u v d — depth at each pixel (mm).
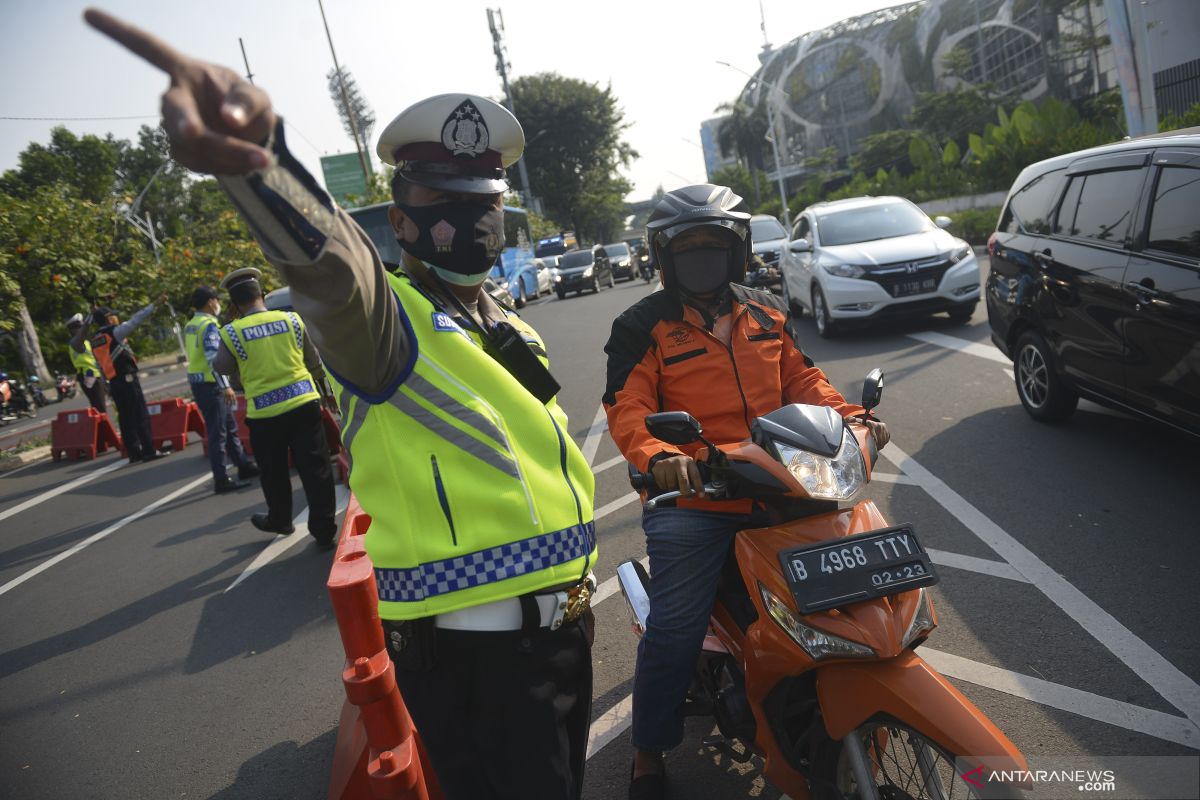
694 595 2557
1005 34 55688
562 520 1812
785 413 2361
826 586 2145
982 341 9523
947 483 5457
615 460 7266
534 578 1750
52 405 27266
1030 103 28797
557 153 69500
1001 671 3309
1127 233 5156
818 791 2271
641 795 2762
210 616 5258
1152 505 4672
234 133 1095
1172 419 4832
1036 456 5723
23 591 6473
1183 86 31219
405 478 1698
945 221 11281
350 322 1454
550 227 60469
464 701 1770
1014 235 6531
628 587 2947
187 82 1042
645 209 122625
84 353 12742
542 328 18922
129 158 64250
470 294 1976
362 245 1444
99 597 5996
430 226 1847
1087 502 4840
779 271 15516
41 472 11891
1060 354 5891
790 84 85188
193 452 11438
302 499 7801
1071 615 3650
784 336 2873
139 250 20359
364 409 1718
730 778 2908
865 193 42312
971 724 1906
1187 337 4531
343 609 2355
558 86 68812
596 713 3457
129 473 10688
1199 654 3242
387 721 2348
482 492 1714
